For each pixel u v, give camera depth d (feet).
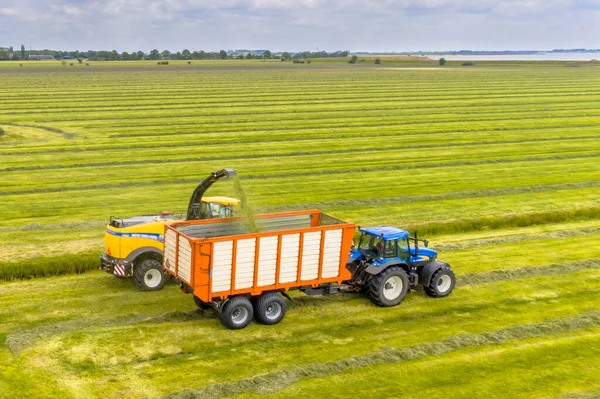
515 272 71.10
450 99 264.31
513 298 63.41
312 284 57.62
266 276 55.21
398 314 59.00
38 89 302.04
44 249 76.18
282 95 275.18
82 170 123.44
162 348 51.19
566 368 49.37
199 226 58.49
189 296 62.54
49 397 43.73
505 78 419.74
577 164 135.95
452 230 90.27
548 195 109.19
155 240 63.77
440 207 100.07
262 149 147.02
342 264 58.49
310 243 56.24
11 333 53.47
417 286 63.16
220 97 264.11
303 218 63.82
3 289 64.23
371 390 45.62
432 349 51.90
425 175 123.03
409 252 61.77
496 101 257.96
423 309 60.23
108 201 100.37
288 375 47.21
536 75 463.83
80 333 53.36
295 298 62.18
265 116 203.21
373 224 90.22
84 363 48.47
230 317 54.13
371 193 108.06
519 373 48.47
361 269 60.90
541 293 64.95
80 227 86.28
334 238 57.21
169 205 98.07
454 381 47.11
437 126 186.39
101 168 125.29
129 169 124.57
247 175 120.47
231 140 158.40
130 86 324.19
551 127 188.24
